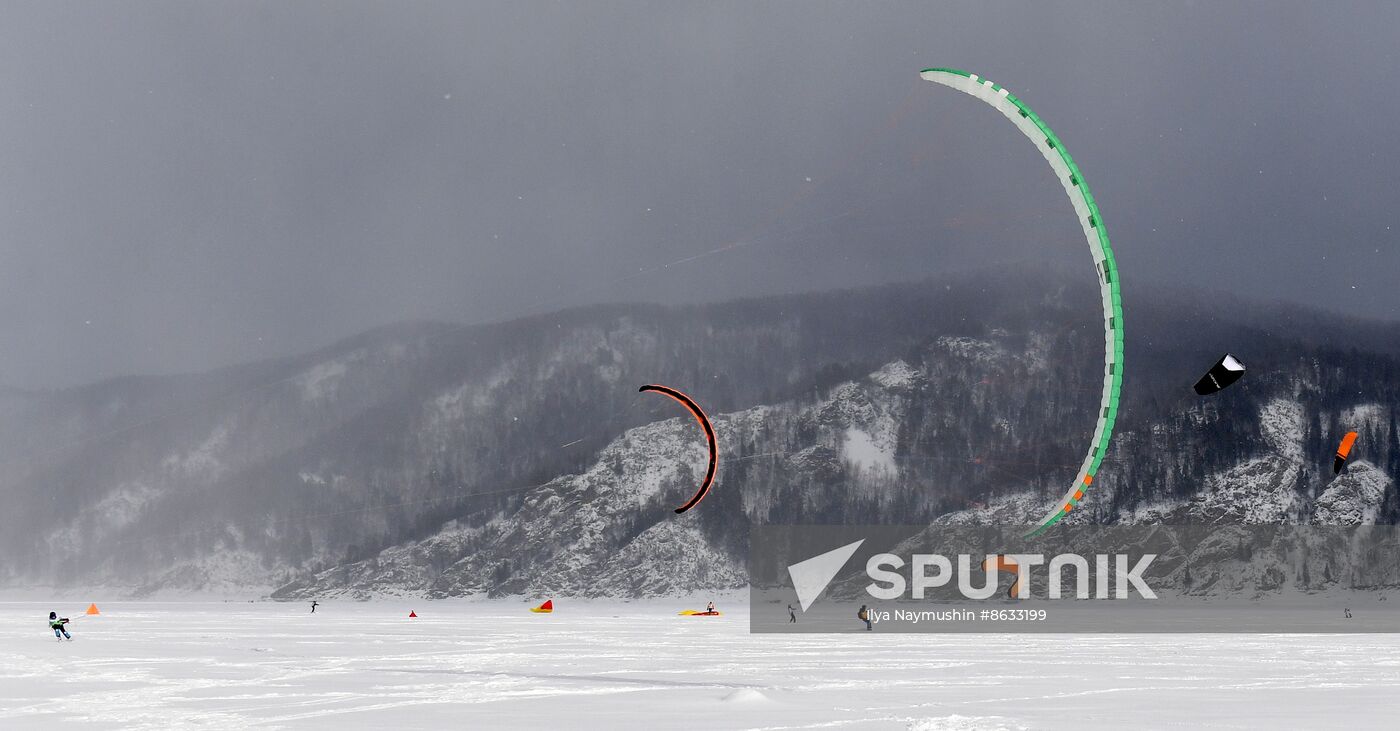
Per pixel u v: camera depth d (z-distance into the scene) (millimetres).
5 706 48906
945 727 40469
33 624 176750
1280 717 43688
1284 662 79625
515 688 57781
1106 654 91000
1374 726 40719
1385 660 82000
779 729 39781
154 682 61969
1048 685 59156
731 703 48656
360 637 127875
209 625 175750
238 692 55438
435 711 46312
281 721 42875
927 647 103312
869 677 65250
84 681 62656
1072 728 39938
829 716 44031
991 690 55969
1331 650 97312
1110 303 48344
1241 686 58344
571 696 53250
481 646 105375
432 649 99250
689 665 76375
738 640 119188
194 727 40969
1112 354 48375
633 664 77750
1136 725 41000
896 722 41906
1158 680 62688
